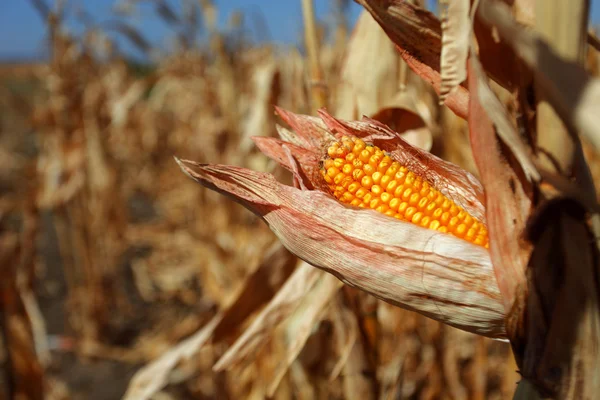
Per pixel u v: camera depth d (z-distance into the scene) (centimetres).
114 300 204
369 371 73
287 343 85
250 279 75
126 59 253
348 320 73
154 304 214
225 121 159
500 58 41
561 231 39
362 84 70
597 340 39
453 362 98
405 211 47
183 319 192
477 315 44
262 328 67
